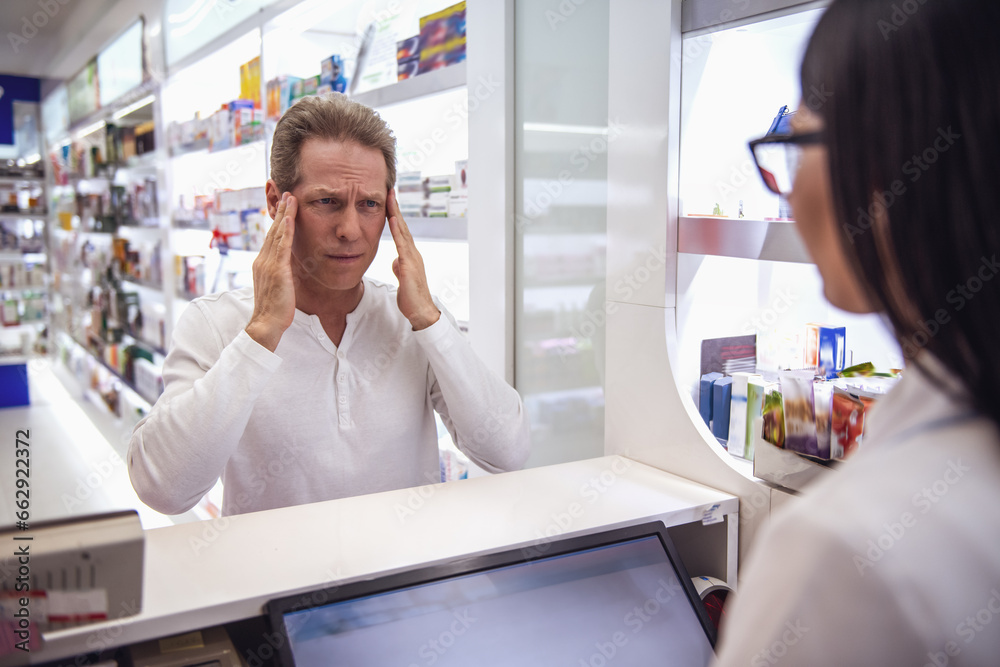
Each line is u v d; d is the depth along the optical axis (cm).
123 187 539
